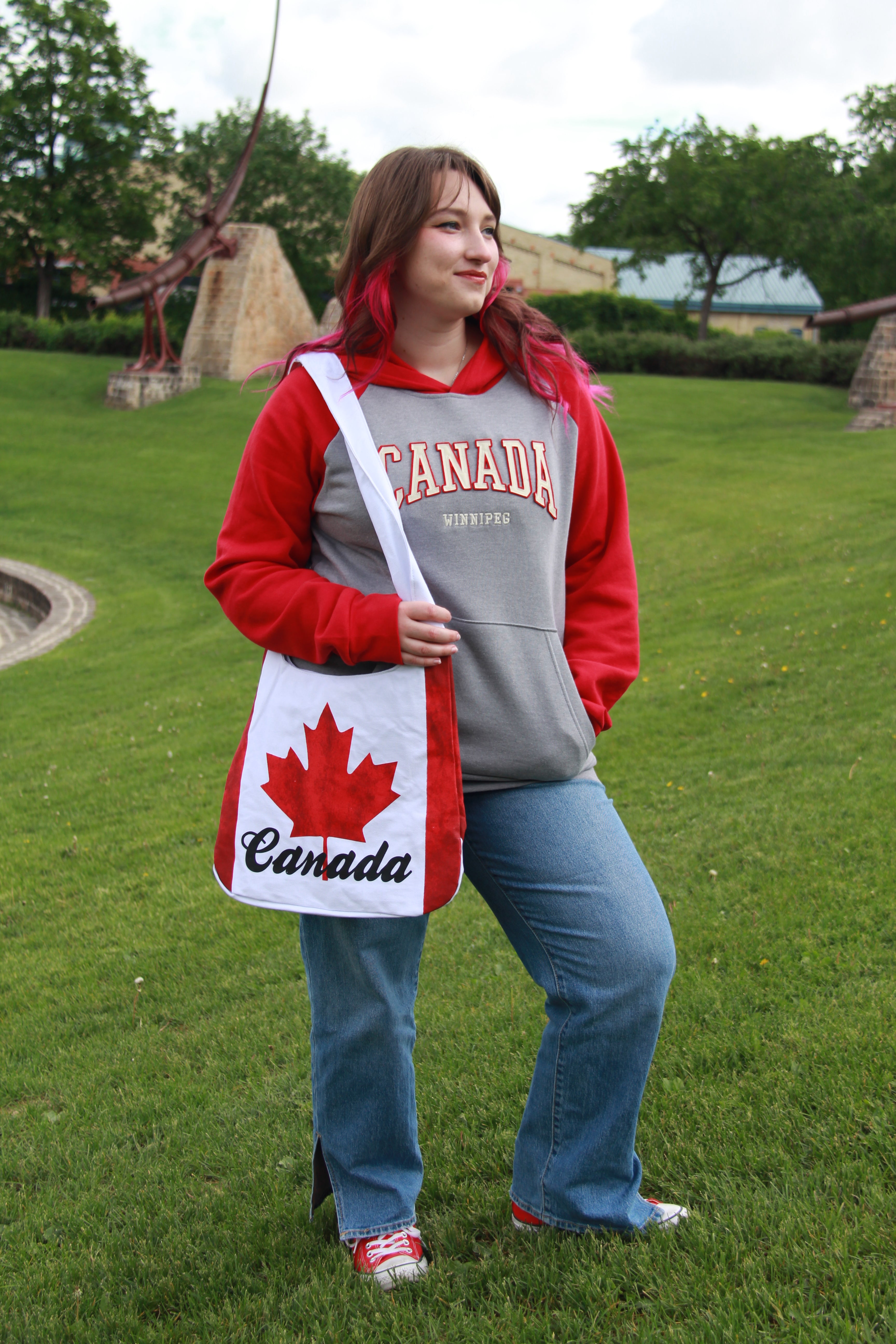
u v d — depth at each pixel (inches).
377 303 75.3
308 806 74.3
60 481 967.6
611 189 1760.6
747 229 1707.7
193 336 1380.4
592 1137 77.1
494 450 76.6
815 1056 103.6
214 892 208.5
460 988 143.2
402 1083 81.1
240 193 1913.1
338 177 1920.5
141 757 328.2
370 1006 78.3
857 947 130.6
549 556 78.7
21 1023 160.6
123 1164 109.3
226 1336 76.5
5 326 1582.2
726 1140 92.3
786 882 156.5
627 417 1029.2
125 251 1957.4
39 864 243.1
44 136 1881.2
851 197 1675.7
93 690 446.0
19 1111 131.1
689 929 145.8
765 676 312.3
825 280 1834.4
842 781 207.5
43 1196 105.0
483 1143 98.5
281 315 1407.5
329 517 78.1
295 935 180.2
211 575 79.6
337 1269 81.8
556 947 75.4
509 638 76.1
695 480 742.5
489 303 80.4
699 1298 71.9
